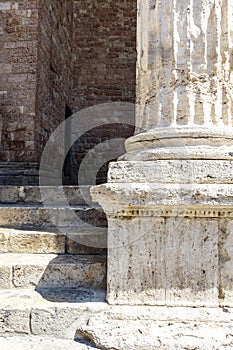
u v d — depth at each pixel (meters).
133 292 2.79
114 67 11.73
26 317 2.80
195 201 2.68
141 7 3.31
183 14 3.00
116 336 2.58
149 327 2.61
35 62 7.80
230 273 2.75
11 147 7.69
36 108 7.80
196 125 2.94
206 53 2.98
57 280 3.27
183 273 2.77
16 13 7.90
